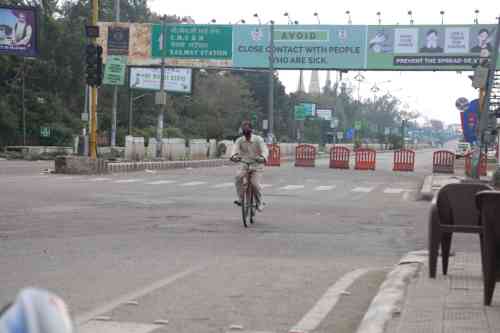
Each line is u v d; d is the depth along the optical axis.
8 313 1.87
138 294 9.34
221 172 44.25
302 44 56.94
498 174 30.42
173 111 94.75
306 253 13.55
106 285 9.91
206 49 58.53
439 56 54.94
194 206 22.33
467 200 10.29
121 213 19.80
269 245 14.48
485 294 8.07
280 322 8.02
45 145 70.81
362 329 7.26
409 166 54.47
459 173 49.97
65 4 96.50
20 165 46.19
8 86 71.75
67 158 37.22
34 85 74.94
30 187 27.66
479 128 27.22
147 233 15.82
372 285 10.34
